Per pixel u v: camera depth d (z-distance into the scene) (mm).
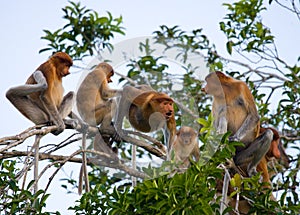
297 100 16500
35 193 10633
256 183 11828
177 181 10211
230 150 11141
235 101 15289
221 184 13719
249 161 15203
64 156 11766
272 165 15984
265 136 15078
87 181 11461
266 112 16859
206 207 10172
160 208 10195
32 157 11531
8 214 10492
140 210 10391
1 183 10680
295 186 14453
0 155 11258
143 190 10406
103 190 11234
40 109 13750
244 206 13844
